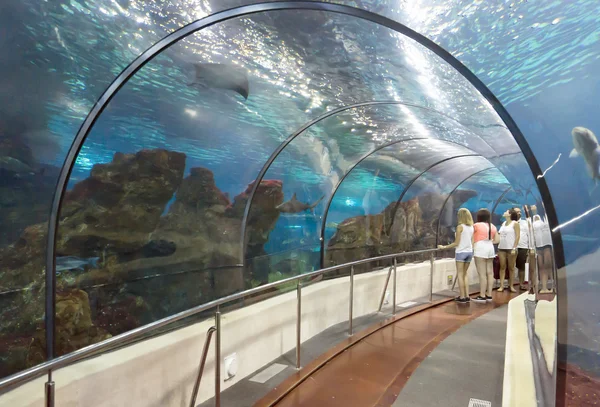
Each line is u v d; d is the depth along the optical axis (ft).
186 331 12.06
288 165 23.71
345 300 21.38
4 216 13.79
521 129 8.94
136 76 13.30
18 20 10.18
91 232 17.01
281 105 17.24
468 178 39.99
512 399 8.66
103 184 16.92
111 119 14.74
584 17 6.15
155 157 18.47
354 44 12.17
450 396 12.37
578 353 6.03
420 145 26.89
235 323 13.39
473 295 30.22
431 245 41.06
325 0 10.02
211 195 21.53
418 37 10.46
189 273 18.43
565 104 6.93
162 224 20.16
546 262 8.00
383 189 33.22
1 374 13.16
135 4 10.28
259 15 10.99
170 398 10.88
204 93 15.05
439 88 13.73
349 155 26.43
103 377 8.98
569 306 6.31
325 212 29.25
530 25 7.30
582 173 6.58
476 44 9.09
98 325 15.55
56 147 13.96
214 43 12.32
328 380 13.84
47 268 12.89
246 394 12.53
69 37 10.89
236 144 19.40
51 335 12.85
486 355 16.03
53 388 6.27
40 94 12.16
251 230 24.38
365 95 16.87
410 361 15.58
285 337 16.42
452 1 8.52
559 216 6.98
